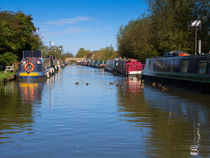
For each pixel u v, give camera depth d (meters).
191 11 36.97
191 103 17.83
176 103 17.77
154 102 18.23
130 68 49.81
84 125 11.57
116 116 13.51
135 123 12.00
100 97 20.66
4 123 11.95
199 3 36.59
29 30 52.81
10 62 45.28
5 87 28.05
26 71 36.31
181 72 27.25
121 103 17.72
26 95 21.77
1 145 8.94
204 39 35.72
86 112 14.52
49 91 24.62
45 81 36.00
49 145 8.93
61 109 15.45
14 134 10.20
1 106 16.50
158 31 41.34
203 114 14.15
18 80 37.00
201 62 23.48
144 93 23.28
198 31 36.25
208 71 22.12
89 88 27.39
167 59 31.62
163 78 32.47
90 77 45.09
